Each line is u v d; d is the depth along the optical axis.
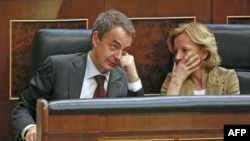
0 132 8.98
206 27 7.82
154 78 8.85
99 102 3.83
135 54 8.88
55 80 6.69
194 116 3.89
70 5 8.87
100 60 6.50
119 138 3.85
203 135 3.91
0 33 8.80
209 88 7.52
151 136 3.87
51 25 8.87
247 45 8.07
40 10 8.83
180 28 7.61
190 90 7.50
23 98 7.00
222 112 3.89
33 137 6.02
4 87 8.91
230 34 8.08
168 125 3.88
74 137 3.80
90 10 8.89
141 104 3.83
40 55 7.59
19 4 8.77
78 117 3.79
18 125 6.48
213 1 8.97
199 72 7.56
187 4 8.95
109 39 6.36
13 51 8.82
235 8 9.00
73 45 7.71
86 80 6.71
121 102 3.84
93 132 3.82
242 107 3.89
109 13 6.47
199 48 7.49
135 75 6.88
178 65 7.59
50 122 3.77
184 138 3.90
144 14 8.92
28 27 8.83
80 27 8.90
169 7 8.93
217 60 7.57
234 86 7.51
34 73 7.44
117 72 6.87
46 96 6.75
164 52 8.88
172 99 3.89
